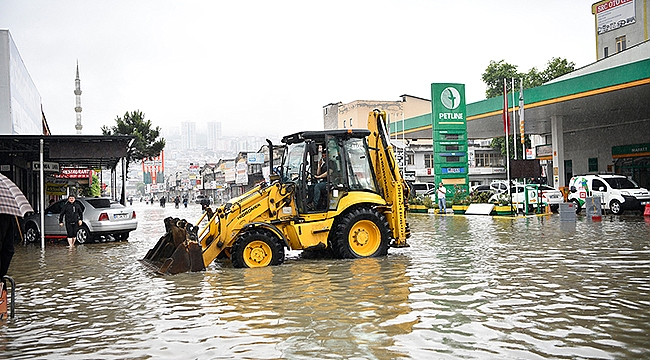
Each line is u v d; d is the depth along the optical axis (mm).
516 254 12297
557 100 29281
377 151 12633
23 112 21078
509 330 5977
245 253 11312
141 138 44031
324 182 12117
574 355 5082
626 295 7648
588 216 23281
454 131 32812
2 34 18109
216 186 90688
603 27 44312
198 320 6902
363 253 12195
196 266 10945
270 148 13008
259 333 6156
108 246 17719
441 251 13188
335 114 67125
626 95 27766
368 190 12438
